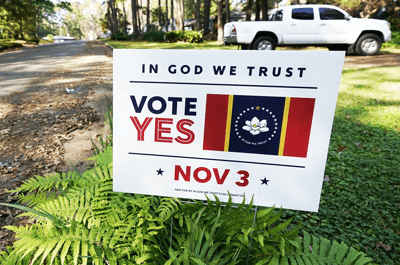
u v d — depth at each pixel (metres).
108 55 18.64
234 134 1.63
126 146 1.75
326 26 11.61
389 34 12.10
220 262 1.76
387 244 2.79
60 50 23.78
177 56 1.57
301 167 1.62
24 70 12.38
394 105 6.81
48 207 2.04
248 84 1.55
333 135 5.51
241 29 11.78
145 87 1.64
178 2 37.59
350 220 3.13
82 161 4.12
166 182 1.77
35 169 3.85
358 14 20.14
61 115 6.18
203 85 1.59
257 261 1.84
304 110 1.54
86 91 8.40
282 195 1.67
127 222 1.87
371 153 4.75
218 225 1.85
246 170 1.67
